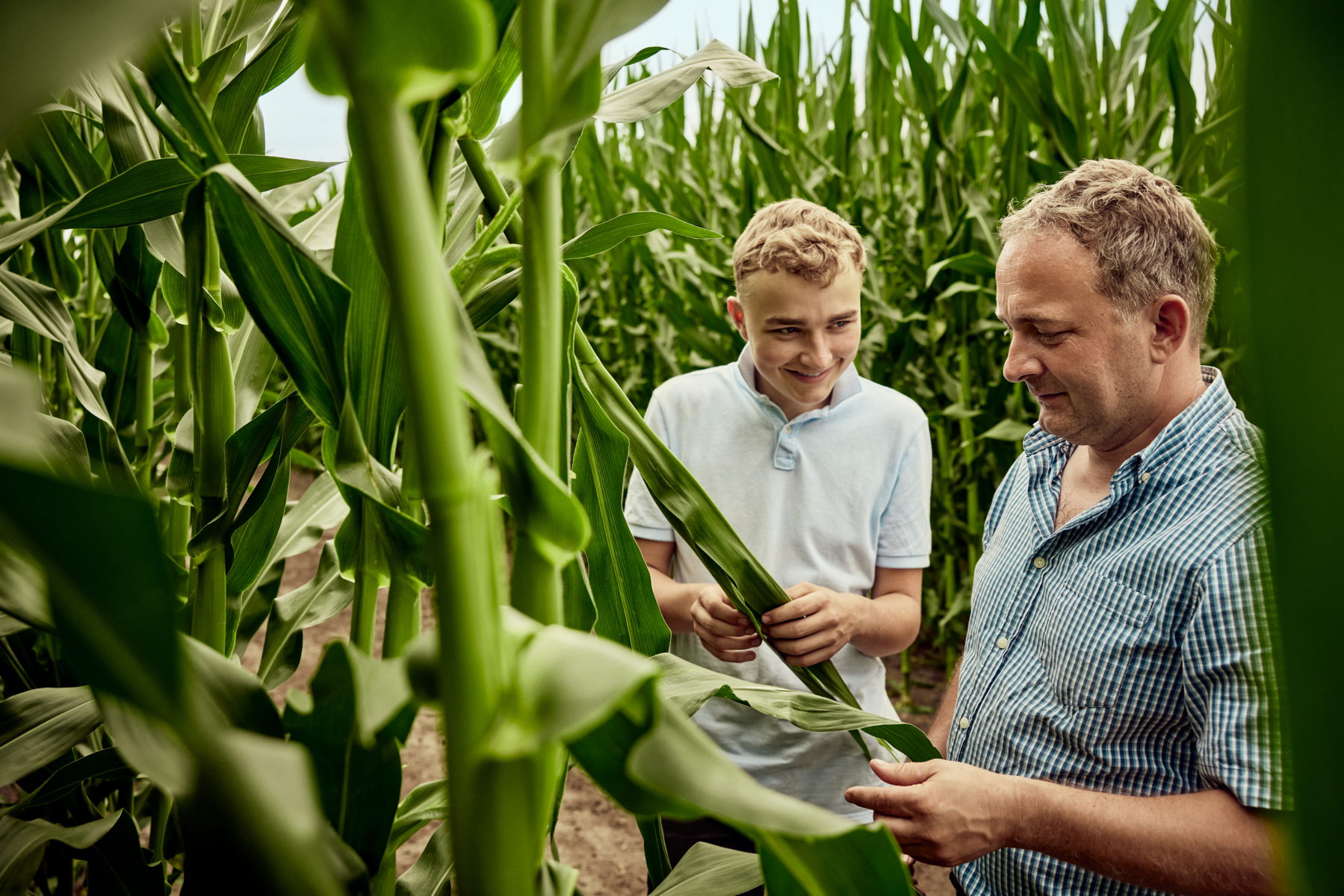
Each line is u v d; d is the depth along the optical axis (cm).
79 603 24
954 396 326
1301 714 16
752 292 149
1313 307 14
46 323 82
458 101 58
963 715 136
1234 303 15
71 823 119
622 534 81
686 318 390
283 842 28
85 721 72
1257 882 93
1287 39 14
